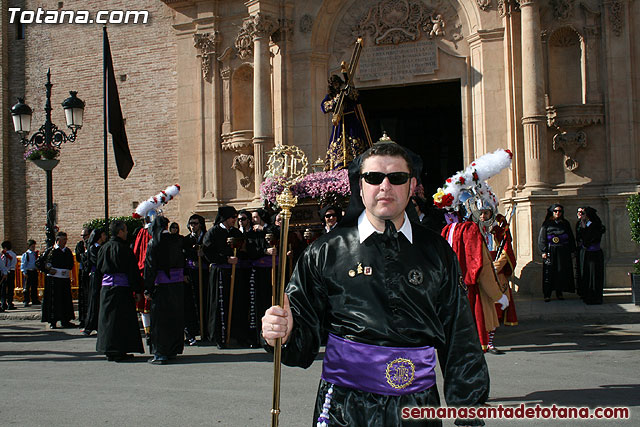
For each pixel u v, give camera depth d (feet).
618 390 23.24
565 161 50.34
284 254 10.02
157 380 26.94
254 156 57.67
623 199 47.85
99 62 73.20
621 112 48.73
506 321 33.53
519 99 51.42
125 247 32.09
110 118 47.78
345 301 9.70
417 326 9.61
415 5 55.93
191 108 64.18
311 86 57.52
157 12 69.26
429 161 73.15
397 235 9.83
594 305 41.98
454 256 10.21
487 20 52.75
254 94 57.00
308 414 20.93
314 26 57.52
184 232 63.98
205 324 38.19
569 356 29.55
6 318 53.26
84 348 36.58
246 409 21.71
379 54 56.95
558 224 44.80
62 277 46.80
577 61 50.70
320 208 36.50
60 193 75.25
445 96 72.64
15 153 78.79
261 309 35.91
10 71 78.74
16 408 22.56
